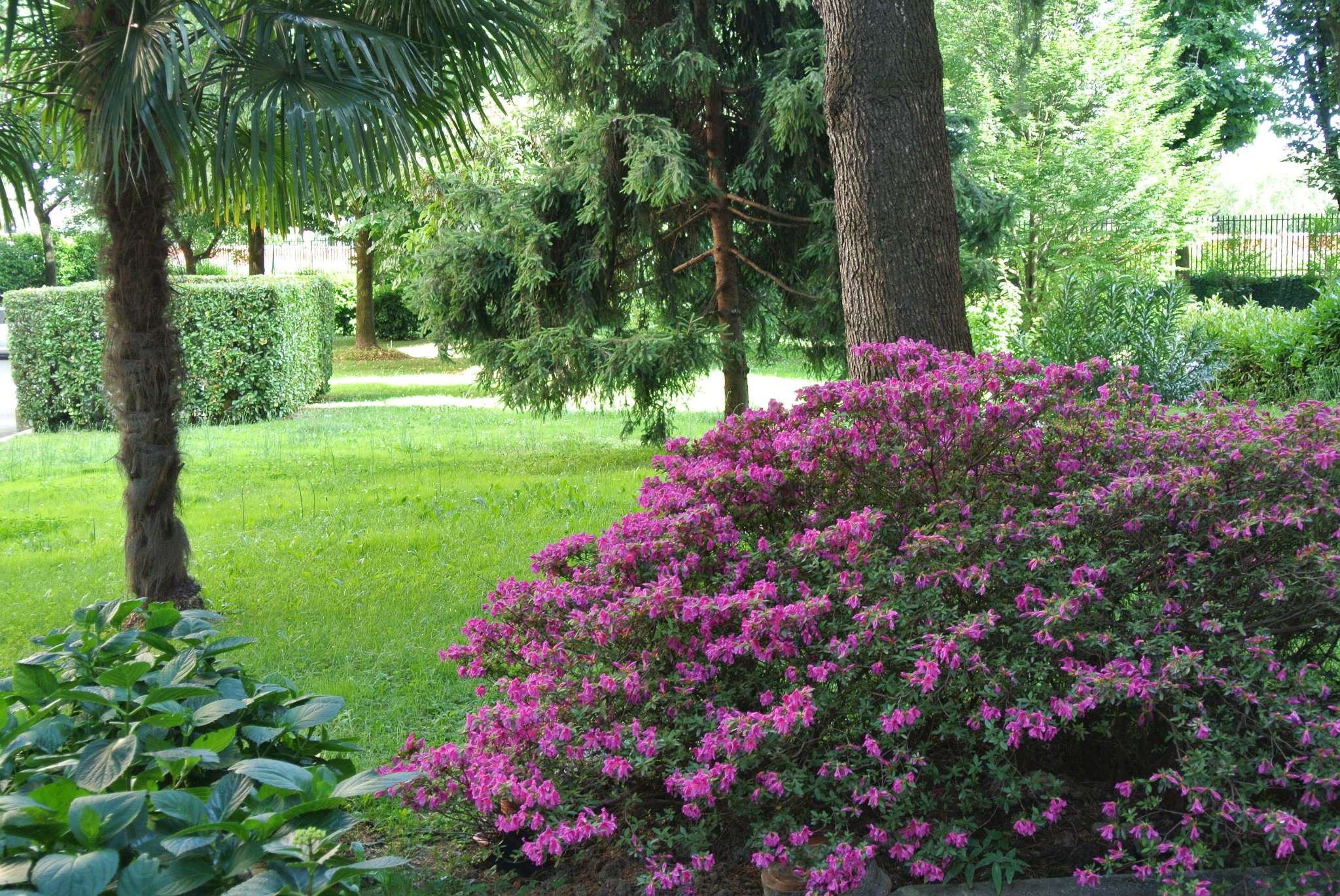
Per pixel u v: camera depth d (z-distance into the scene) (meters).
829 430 3.12
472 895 2.79
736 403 10.63
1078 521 2.74
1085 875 2.40
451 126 5.48
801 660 2.75
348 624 5.20
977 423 3.01
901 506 3.10
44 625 5.31
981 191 9.78
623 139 9.38
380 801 3.25
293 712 2.73
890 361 3.44
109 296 5.11
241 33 4.57
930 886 2.50
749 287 10.73
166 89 4.32
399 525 7.39
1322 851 2.33
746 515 3.26
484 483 8.91
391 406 15.50
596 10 8.82
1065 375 3.10
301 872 1.98
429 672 4.53
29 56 4.68
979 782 2.77
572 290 9.94
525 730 2.72
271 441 11.72
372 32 4.67
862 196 4.92
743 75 10.16
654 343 9.09
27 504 8.55
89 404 13.20
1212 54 26.47
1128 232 21.89
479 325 10.20
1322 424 2.77
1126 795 2.40
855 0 4.84
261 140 4.62
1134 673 2.40
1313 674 2.40
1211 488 2.62
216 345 13.18
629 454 10.47
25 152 5.10
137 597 5.24
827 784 2.59
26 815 2.03
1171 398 8.59
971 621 2.51
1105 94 21.78
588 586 3.15
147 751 2.30
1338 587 2.45
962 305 5.00
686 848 2.58
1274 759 2.49
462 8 5.04
